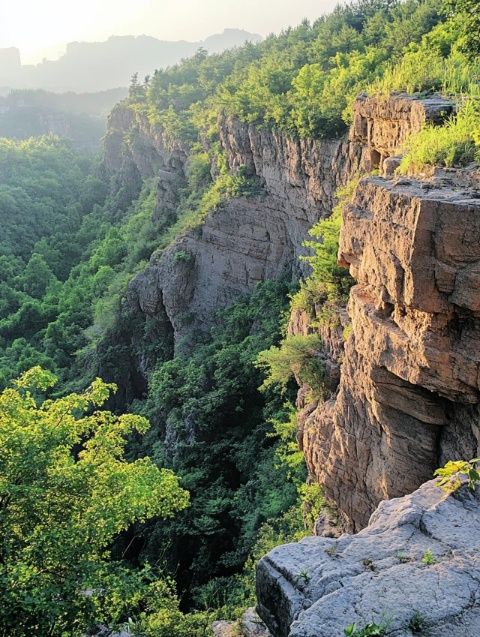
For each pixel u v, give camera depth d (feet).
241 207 137.69
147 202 248.93
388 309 39.09
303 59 179.83
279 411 95.66
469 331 32.73
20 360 186.50
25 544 41.37
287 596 21.38
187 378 121.39
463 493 24.94
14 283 256.93
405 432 39.58
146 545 93.86
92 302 212.64
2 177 352.08
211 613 57.77
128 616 48.93
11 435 43.57
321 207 110.01
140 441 129.90
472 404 34.35
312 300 66.85
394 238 35.40
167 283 154.51
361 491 46.93
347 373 46.29
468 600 19.74
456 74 59.88
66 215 340.80
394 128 61.46
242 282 141.49
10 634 36.45
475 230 30.91
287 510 74.54
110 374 166.81
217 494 93.30
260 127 129.70
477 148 38.86
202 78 299.38
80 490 44.50
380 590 20.29
